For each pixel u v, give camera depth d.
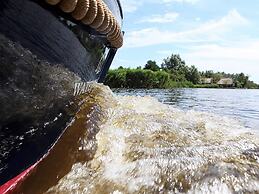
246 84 122.44
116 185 2.58
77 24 3.18
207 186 2.50
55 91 3.20
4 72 2.30
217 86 116.81
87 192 2.51
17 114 2.55
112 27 4.06
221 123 5.05
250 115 10.45
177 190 2.48
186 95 28.95
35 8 2.39
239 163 2.88
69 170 2.89
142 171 2.76
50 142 3.39
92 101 5.16
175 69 121.50
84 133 3.66
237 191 2.44
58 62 3.14
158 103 6.86
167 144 3.47
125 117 4.49
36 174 2.90
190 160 2.94
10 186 2.74
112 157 3.12
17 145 2.71
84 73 4.46
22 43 2.41
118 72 66.38
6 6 2.13
